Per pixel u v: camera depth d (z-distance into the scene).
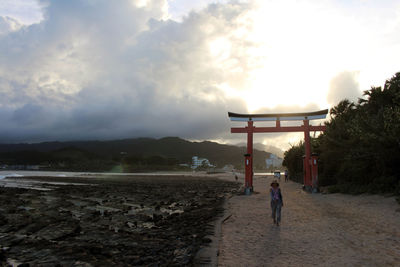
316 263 7.18
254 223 12.81
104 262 8.12
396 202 16.30
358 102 27.03
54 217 17.47
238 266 7.10
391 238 9.45
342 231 10.70
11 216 18.12
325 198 22.14
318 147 38.66
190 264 7.38
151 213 19.34
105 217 17.00
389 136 18.80
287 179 55.66
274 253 8.12
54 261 8.56
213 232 11.20
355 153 23.30
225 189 44.22
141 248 9.55
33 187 51.09
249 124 29.19
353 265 6.98
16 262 8.72
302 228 11.44
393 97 23.08
